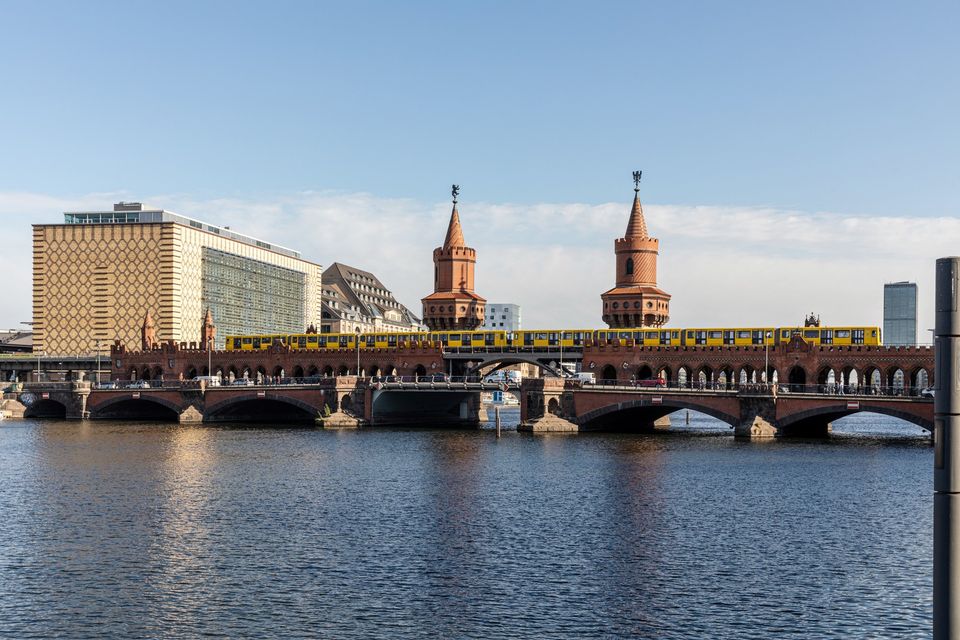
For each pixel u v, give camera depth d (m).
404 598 42.88
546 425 126.94
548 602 42.38
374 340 165.12
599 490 72.62
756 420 114.81
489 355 155.12
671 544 53.47
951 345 17.09
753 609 41.34
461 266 175.88
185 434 125.88
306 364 169.62
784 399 114.00
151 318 191.50
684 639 37.59
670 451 100.56
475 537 55.28
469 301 174.12
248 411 157.50
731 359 136.12
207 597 43.03
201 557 50.31
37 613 40.69
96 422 153.00
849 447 104.81
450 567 48.22
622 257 162.00
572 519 60.81
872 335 128.25
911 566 48.50
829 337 130.75
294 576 46.53
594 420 130.25
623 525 58.84
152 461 91.94
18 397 168.62
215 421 152.38
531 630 38.66
